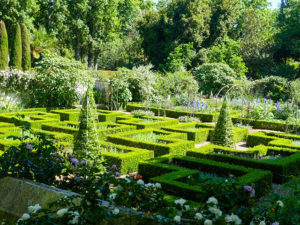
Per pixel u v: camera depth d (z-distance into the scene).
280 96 21.22
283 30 34.97
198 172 6.11
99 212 2.66
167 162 7.07
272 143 9.23
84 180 3.60
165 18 35.94
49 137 4.21
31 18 28.48
